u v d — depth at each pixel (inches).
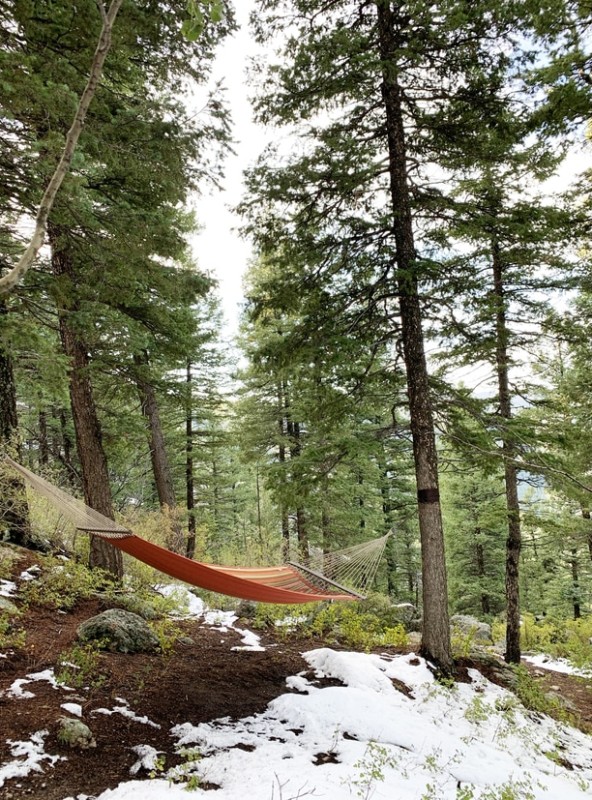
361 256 291.7
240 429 579.8
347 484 555.5
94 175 249.0
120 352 361.1
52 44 181.9
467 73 255.0
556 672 405.1
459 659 286.4
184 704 187.8
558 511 547.5
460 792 145.9
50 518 367.9
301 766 152.4
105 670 196.1
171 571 175.9
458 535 721.0
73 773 131.2
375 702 211.0
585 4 198.2
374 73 249.9
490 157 266.5
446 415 291.0
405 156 281.0
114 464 579.5
